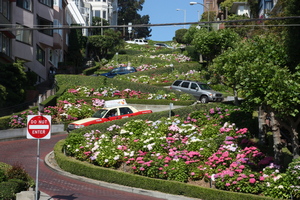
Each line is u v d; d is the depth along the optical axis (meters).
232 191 15.49
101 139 21.66
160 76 50.59
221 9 82.81
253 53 21.22
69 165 19.56
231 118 24.00
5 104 31.45
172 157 19.12
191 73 51.94
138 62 70.81
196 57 70.88
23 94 33.44
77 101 36.72
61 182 17.84
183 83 38.16
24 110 31.58
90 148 21.06
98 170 18.44
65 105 33.84
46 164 20.77
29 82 38.03
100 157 19.73
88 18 87.50
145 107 36.59
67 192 15.98
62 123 31.44
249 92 16.91
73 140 21.58
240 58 21.56
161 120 25.42
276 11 39.59
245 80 16.89
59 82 43.38
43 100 35.69
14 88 32.72
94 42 75.56
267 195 14.91
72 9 77.25
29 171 19.12
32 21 40.75
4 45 35.28
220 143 20.22
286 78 16.45
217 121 24.72
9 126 28.16
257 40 22.08
